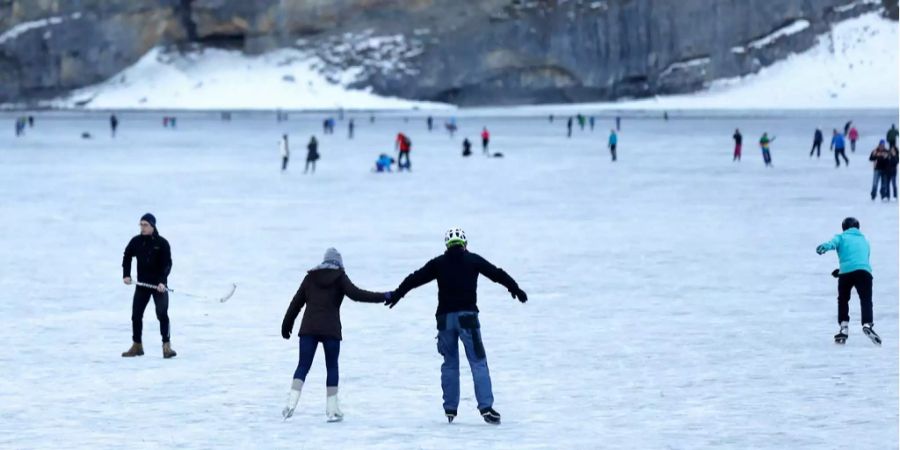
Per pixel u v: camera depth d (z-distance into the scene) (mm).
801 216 91688
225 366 39656
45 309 52000
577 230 83375
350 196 114312
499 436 29906
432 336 45156
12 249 74188
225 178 140125
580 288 57219
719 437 29359
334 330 31984
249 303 53188
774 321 47719
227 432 30500
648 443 28828
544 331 45844
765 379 36719
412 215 95125
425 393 35500
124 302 53938
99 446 28906
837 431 29719
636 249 72500
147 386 36469
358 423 31609
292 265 65750
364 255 69812
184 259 68500
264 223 89250
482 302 53281
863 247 42812
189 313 50750
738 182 127375
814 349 41719
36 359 40844
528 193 116312
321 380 37594
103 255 71250
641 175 139625
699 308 51094
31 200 110875
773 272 62344
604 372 38094
